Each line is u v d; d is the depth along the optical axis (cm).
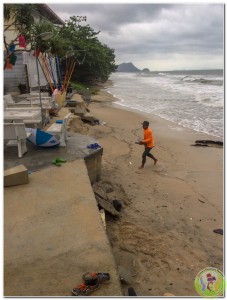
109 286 350
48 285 353
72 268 378
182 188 868
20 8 1118
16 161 703
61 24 3175
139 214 697
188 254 560
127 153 1170
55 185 595
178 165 1064
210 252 573
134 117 2009
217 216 714
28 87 1723
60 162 696
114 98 3288
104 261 389
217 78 7956
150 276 486
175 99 3177
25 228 459
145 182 895
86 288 342
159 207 741
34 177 628
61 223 470
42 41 1215
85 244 421
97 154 780
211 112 2278
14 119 870
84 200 539
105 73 4850
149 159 1115
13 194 560
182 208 746
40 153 754
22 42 1162
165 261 529
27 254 403
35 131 764
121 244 563
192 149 1274
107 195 727
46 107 1147
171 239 605
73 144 824
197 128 1722
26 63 1636
